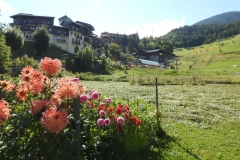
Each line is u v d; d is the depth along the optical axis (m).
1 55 26.06
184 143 6.97
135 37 149.88
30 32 70.06
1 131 3.27
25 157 3.11
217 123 9.75
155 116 7.77
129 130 5.76
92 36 90.38
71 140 3.67
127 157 5.55
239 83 29.64
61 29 72.12
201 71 49.78
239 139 7.63
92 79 34.72
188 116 10.67
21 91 3.30
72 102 3.75
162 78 31.05
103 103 6.00
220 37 194.38
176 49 175.38
